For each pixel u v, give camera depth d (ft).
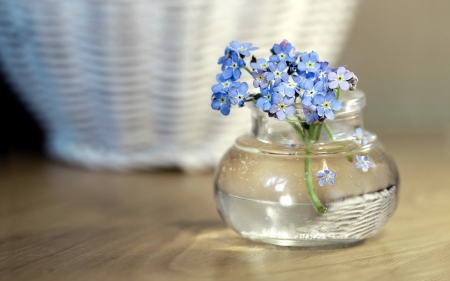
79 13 1.20
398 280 0.89
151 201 1.23
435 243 1.01
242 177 0.98
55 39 1.25
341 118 0.98
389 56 1.87
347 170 0.96
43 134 1.69
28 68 1.35
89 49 1.23
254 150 0.99
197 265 0.94
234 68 0.95
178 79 1.25
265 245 1.01
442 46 1.86
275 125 0.99
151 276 0.91
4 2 1.25
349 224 0.96
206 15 1.19
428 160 1.52
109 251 1.00
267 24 1.22
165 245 1.02
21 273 0.93
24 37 1.28
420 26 1.85
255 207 0.96
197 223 1.12
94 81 1.27
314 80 0.93
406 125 1.91
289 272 0.92
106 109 1.30
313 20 1.31
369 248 1.00
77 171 1.43
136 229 1.09
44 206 1.21
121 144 1.36
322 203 0.95
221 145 1.37
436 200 1.22
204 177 1.38
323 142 0.97
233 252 0.99
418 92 1.90
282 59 0.94
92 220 1.14
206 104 1.31
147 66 1.25
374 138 1.03
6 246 1.02
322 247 1.00
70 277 0.91
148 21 1.20
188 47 1.22
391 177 1.00
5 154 1.59
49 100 1.37
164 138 1.35
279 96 0.92
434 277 0.90
